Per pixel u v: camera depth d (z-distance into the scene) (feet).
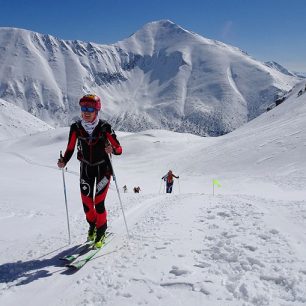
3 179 106.93
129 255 20.04
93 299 15.11
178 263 18.24
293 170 155.12
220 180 170.19
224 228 25.22
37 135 578.25
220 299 14.40
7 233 27.99
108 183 21.98
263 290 14.98
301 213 29.45
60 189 77.51
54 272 18.33
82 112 21.04
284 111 371.76
